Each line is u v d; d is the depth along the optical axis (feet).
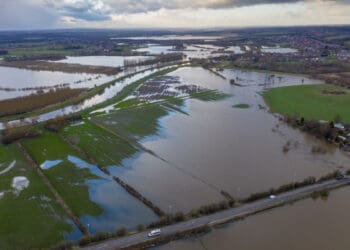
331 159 346.13
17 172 313.32
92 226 232.12
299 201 255.70
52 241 216.33
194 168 322.75
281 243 211.61
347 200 258.98
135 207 255.50
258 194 258.37
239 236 216.33
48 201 263.70
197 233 216.54
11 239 217.77
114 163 334.44
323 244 211.41
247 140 399.65
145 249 203.72
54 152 360.48
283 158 347.56
